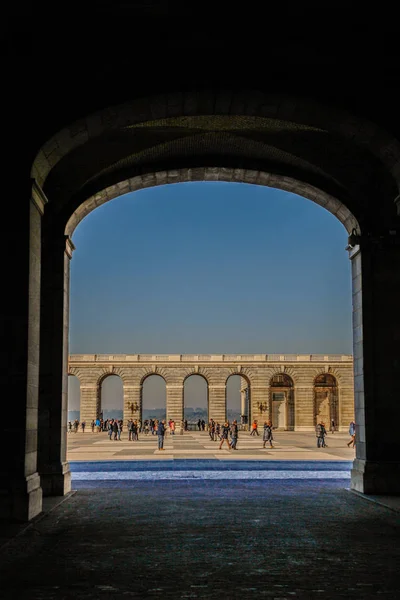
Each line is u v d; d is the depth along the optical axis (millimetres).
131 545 12391
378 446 20281
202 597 8875
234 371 88688
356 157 21219
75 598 8867
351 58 15672
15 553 11719
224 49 15602
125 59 15656
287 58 15617
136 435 61656
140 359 88125
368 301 20953
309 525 14594
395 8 15062
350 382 88312
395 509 16750
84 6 15250
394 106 15602
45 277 20875
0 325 15336
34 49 15711
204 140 21141
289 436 70438
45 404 20375
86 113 15648
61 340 20672
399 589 9305
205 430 90812
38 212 16609
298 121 16734
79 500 19000
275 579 9844
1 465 14914
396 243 21047
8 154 15672
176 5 15477
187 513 16438
